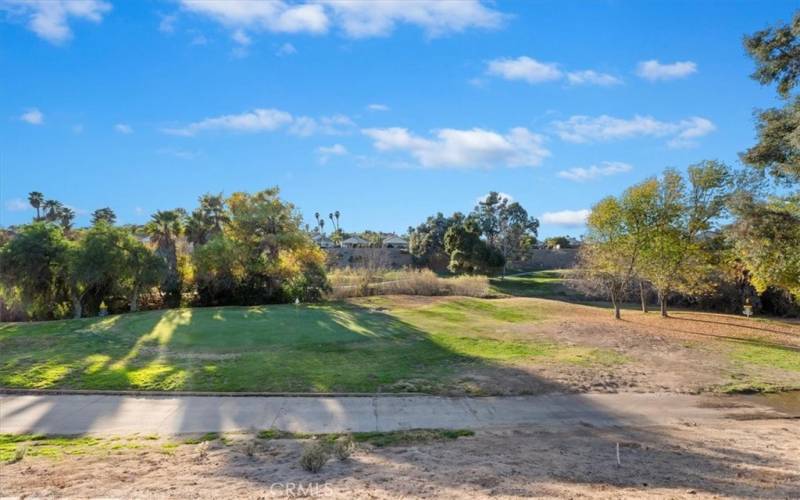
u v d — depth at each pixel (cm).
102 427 929
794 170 1683
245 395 1130
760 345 1925
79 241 2764
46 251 2714
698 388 1277
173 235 3719
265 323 2053
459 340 1844
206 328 1938
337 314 2355
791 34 1561
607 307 3850
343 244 9444
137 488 596
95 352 1527
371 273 3594
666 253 2588
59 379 1223
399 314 2480
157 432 905
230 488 594
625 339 1981
